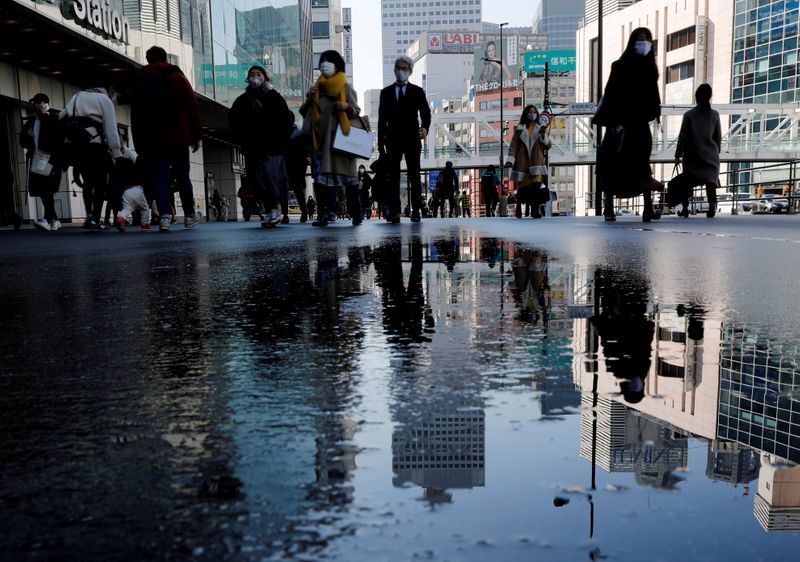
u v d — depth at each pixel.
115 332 1.89
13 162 19.08
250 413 1.01
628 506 0.58
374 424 0.92
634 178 9.78
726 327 1.79
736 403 1.01
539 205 15.66
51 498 0.66
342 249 5.21
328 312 2.17
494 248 5.03
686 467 0.68
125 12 21.81
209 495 0.66
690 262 3.79
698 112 11.61
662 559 0.49
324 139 10.34
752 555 0.49
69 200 20.75
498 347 1.53
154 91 9.55
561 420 0.91
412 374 1.26
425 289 2.73
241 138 10.72
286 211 13.33
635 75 9.41
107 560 0.53
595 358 1.40
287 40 46.06
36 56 17.91
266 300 2.50
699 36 77.44
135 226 14.94
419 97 10.84
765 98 69.69
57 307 2.46
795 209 17.22
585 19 101.94
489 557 0.50
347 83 10.30
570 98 131.12
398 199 11.23
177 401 1.10
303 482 0.69
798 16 64.81
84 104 11.22
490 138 134.12
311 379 1.24
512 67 138.88
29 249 6.31
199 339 1.74
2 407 1.08
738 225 8.95
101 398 1.14
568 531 0.54
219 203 33.97
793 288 2.64
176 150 9.90
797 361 1.36
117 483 0.71
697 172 11.73
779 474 0.66
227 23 31.36
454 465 0.72
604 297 2.43
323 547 0.54
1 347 1.69
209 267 3.99
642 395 1.06
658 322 1.88
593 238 6.23
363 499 0.63
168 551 0.54
